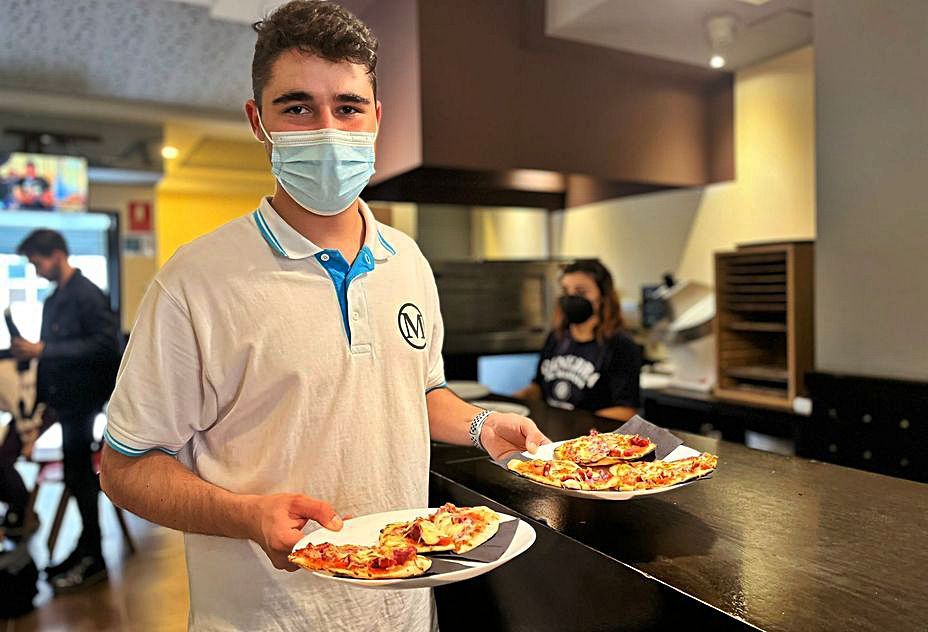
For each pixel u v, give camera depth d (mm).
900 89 2057
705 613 796
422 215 4734
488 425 1157
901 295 2086
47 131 4496
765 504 1136
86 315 3035
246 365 938
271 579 956
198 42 3434
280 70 920
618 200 3850
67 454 2941
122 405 914
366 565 784
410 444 1034
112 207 5094
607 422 1775
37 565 3057
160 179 4980
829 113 2268
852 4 2178
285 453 943
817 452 2297
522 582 1210
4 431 3000
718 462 1393
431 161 2590
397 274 1064
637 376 2434
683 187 3359
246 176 6469
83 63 3705
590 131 2959
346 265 994
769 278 2641
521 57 2771
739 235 3176
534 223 4449
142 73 3883
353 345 979
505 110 2736
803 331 2504
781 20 2564
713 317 2838
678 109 3215
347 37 922
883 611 760
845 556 916
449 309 3600
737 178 3176
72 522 3643
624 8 2432
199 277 931
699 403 2787
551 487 1021
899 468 2041
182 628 2510
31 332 3262
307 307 959
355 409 979
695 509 1128
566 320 2605
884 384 2070
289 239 965
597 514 1145
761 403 2615
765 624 740
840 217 2252
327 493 969
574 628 1064
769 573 873
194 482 890
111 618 2588
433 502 1481
